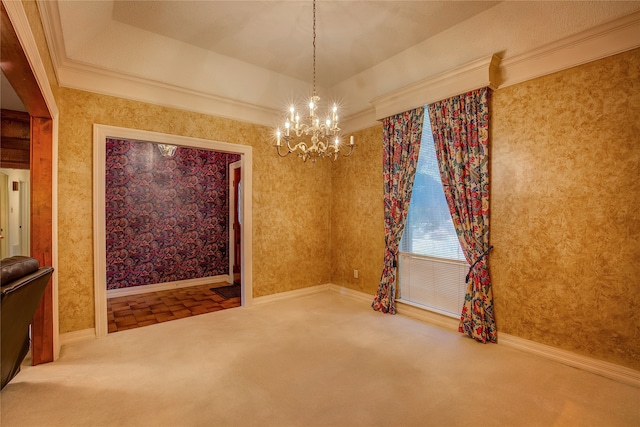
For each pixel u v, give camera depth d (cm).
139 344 295
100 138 311
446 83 319
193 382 228
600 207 238
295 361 260
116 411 194
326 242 495
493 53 290
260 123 423
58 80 290
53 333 260
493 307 299
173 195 527
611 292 233
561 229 258
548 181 264
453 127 318
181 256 534
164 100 349
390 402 203
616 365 230
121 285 480
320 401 204
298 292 462
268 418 187
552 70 261
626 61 227
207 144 379
